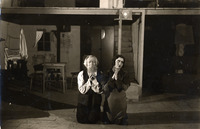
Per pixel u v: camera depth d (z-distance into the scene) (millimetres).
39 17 10352
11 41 10312
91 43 11070
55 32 10969
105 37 10961
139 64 7910
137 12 7570
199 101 7273
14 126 4914
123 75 4992
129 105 6758
